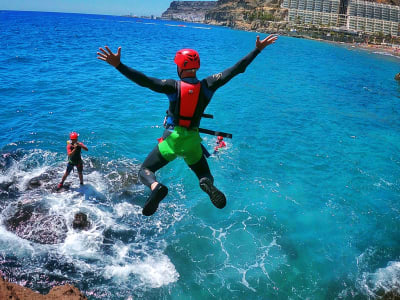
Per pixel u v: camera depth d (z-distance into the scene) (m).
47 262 6.07
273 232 7.54
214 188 2.88
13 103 14.28
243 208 8.31
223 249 6.90
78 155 8.12
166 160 3.08
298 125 15.05
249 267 6.48
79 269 6.01
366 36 143.25
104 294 5.59
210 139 12.48
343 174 10.52
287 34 157.62
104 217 7.49
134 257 6.46
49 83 18.20
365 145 13.19
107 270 6.07
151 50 40.69
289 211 8.36
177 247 6.84
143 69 26.19
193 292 5.83
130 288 5.76
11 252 6.17
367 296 6.01
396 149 13.01
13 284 4.55
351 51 83.19
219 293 5.85
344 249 7.20
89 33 66.62
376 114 18.19
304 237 7.47
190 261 6.51
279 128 14.38
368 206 8.84
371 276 6.49
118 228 7.20
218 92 20.12
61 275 5.83
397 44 139.12
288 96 20.91
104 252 6.50
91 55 30.09
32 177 8.72
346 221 8.15
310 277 6.37
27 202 7.64
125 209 7.89
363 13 172.00
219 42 71.31
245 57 2.93
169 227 7.43
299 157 11.51
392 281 6.35
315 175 10.32
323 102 20.06
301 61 44.12
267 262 6.64
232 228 7.56
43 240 6.59
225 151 11.45
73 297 4.60
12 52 28.12
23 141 10.72
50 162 9.62
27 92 16.12
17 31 56.09
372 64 50.22
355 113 18.09
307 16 176.25
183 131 2.95
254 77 27.02
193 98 2.85
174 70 26.83
